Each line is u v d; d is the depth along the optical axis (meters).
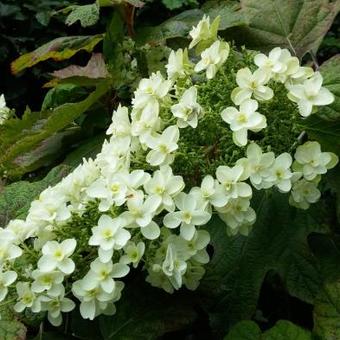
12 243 0.34
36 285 0.32
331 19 0.49
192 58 0.54
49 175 0.44
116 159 0.36
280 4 0.50
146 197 0.33
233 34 0.52
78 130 0.56
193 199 0.33
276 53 0.35
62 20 1.41
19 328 0.35
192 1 1.12
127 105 0.58
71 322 0.39
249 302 0.39
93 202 0.34
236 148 0.35
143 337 0.37
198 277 0.35
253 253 0.40
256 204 0.41
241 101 0.35
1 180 0.51
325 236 0.41
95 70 0.56
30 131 0.51
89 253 0.35
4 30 1.40
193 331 0.42
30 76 1.38
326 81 0.41
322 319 0.36
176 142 0.35
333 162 0.36
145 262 0.34
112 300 0.33
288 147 0.36
